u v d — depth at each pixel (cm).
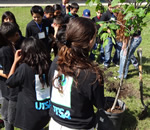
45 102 188
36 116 188
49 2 1577
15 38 211
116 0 183
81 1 1641
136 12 174
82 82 131
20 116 193
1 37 195
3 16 310
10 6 1380
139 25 204
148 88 387
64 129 146
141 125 286
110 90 375
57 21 381
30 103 184
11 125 239
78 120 143
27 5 1439
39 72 175
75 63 131
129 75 440
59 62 136
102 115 234
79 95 136
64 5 551
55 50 406
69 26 133
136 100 346
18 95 192
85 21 131
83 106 140
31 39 181
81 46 129
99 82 133
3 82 211
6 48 195
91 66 132
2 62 196
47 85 184
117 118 238
